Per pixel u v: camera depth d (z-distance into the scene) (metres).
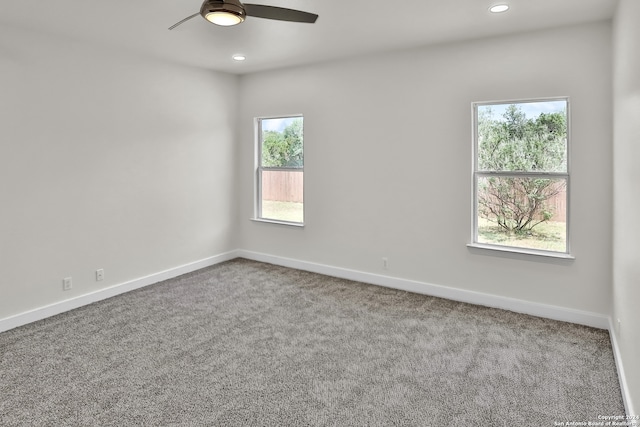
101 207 4.04
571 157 3.37
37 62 3.47
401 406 2.31
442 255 4.08
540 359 2.84
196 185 5.04
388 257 4.42
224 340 3.16
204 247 5.21
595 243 3.32
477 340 3.14
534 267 3.60
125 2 2.83
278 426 2.14
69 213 3.78
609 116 3.18
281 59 4.52
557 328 3.35
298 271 5.06
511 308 3.73
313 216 4.96
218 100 5.23
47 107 3.56
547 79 3.41
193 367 2.75
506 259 3.73
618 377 2.56
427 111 4.03
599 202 3.27
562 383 2.53
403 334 3.26
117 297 4.14
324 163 4.80
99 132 3.98
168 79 4.61
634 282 2.07
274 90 5.14
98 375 2.64
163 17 3.14
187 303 3.97
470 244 3.91
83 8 2.93
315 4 2.87
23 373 2.66
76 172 3.81
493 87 3.66
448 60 3.87
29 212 3.49
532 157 3.62
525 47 3.49
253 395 2.42
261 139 5.49
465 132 3.84
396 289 4.38
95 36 3.63
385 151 4.33
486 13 3.05
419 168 4.13
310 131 4.87
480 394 2.42
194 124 4.95
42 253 3.59
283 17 2.51
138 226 4.41
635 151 2.07
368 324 3.46
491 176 3.83
